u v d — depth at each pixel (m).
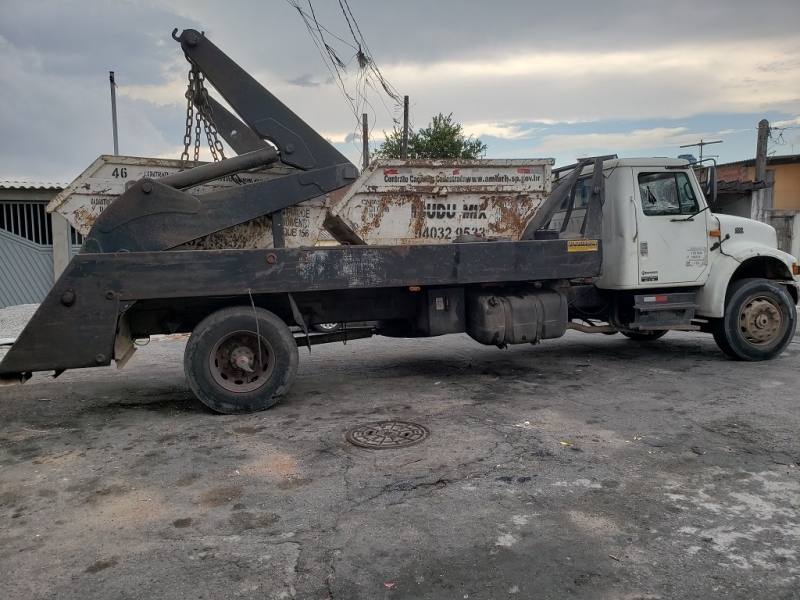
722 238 7.78
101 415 5.87
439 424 5.38
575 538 3.32
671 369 7.54
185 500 3.88
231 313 5.77
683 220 7.61
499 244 6.52
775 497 3.80
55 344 5.34
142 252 5.50
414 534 3.38
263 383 5.85
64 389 7.02
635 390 6.52
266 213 6.03
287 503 3.81
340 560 3.12
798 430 5.09
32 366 5.31
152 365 8.59
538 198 7.07
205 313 6.25
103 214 5.57
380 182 6.54
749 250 7.67
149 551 3.24
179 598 2.81
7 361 5.27
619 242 7.47
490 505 3.73
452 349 9.31
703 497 3.81
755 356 7.86
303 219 6.30
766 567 3.01
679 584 2.88
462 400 6.20
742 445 4.75
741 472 4.21
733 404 5.89
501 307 6.87
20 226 15.70
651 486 3.99
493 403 6.07
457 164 6.74
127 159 5.98
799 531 3.37
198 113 6.41
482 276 6.47
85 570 3.07
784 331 7.89
